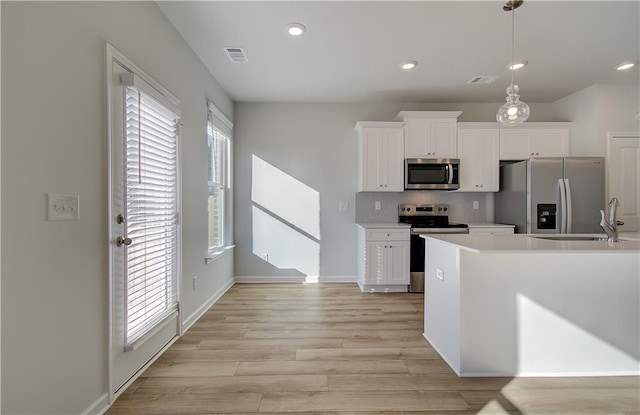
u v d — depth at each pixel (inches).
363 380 74.6
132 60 73.5
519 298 77.2
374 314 119.7
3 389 43.8
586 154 148.7
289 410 63.8
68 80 53.9
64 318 53.5
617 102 143.5
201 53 112.2
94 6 60.2
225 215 157.1
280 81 139.1
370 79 136.9
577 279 77.4
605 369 77.3
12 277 44.6
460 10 87.7
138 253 75.7
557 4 85.0
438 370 79.4
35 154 47.8
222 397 67.9
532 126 155.1
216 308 126.3
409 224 153.9
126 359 71.2
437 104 169.0
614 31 98.8
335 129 169.2
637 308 77.2
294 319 114.5
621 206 143.3
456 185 151.6
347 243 169.5
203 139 119.6
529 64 122.7
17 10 45.0
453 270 80.1
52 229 50.8
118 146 67.4
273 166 168.4
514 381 74.7
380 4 84.7
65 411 53.8
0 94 42.8
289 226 168.6
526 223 141.9
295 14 89.2
